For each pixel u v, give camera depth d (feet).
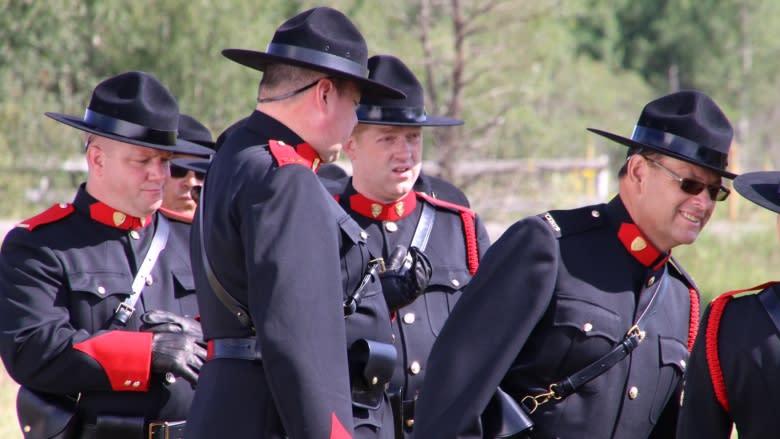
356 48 39.11
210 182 39.04
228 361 37.68
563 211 43.86
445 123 56.49
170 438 48.49
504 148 208.95
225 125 226.99
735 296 39.52
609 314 41.88
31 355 47.50
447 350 41.55
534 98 201.26
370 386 39.75
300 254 35.65
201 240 38.34
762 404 37.78
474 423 40.22
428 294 53.16
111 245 50.60
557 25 204.64
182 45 226.79
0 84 219.82
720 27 574.97
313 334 35.12
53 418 48.39
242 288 37.22
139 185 50.06
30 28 225.35
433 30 193.06
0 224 170.60
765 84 561.43
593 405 41.83
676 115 41.75
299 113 38.65
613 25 578.66
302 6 238.68
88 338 47.47
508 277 41.70
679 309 44.42
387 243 53.78
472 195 180.55
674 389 43.70
